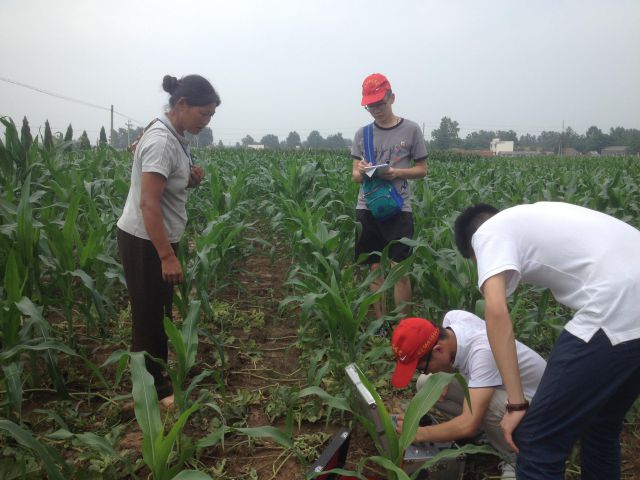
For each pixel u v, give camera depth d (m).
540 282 2.22
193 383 2.88
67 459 2.74
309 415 3.23
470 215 2.49
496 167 15.85
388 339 4.14
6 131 5.57
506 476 2.71
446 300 4.04
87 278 3.49
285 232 6.84
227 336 4.34
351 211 6.70
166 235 2.92
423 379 3.22
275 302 5.13
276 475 2.78
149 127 2.92
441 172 12.56
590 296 2.04
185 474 1.96
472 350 2.65
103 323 3.89
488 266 2.13
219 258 4.59
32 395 3.27
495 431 2.71
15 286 2.91
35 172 5.81
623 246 2.08
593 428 2.36
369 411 2.51
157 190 2.84
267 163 14.67
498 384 2.58
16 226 3.64
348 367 2.87
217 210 6.11
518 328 3.94
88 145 13.63
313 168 7.92
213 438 2.27
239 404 3.30
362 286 3.83
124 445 2.89
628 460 2.96
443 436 2.63
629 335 1.97
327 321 3.57
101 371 3.65
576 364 2.03
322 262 4.00
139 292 3.08
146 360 3.20
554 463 2.12
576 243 2.11
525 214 2.22
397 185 4.25
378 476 2.77
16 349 2.67
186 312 3.92
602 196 7.43
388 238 4.30
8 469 2.56
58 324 4.24
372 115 4.26
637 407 3.31
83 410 3.21
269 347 4.25
